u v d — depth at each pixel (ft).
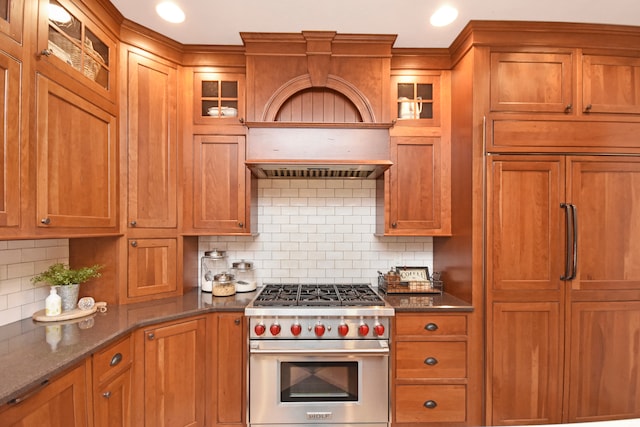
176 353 5.81
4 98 3.85
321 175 7.70
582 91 6.26
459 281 6.83
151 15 6.04
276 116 7.53
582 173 6.23
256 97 6.95
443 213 7.25
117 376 4.86
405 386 6.19
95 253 6.22
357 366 6.11
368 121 7.02
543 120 6.23
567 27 6.18
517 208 6.22
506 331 6.20
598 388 6.19
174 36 6.73
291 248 8.20
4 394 2.98
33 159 4.24
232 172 7.16
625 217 6.25
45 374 3.41
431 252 8.28
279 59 6.98
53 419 3.64
